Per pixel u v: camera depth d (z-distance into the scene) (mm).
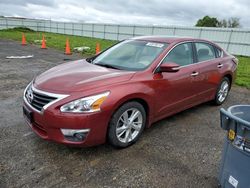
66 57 11047
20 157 2822
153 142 3342
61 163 2750
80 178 2512
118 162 2822
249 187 1865
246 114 2158
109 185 2430
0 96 4980
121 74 3135
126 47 4035
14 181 2416
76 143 2705
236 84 7105
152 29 25156
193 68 3982
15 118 3914
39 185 2381
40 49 13789
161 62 3484
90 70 3338
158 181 2518
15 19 41375
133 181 2502
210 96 4676
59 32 38281
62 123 2629
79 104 2625
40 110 2781
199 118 4312
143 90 3109
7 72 7281
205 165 2842
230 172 2021
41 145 3100
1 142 3133
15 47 14164
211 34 20719
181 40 3979
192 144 3342
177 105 3832
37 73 7336
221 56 4879
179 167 2777
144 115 3291
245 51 18719
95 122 2695
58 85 2854
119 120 2967
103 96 2736
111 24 28938
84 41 22797
